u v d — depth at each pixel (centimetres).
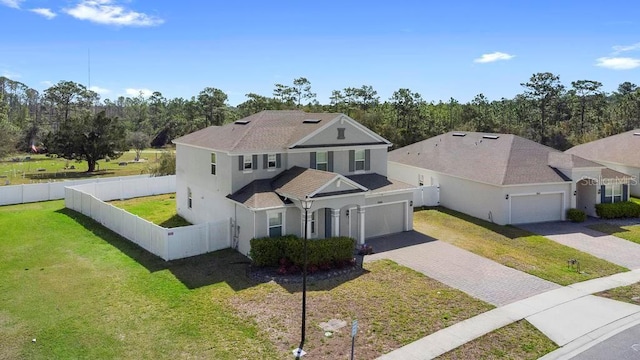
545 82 7612
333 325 1552
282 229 2239
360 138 2784
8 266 2106
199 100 10238
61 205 3534
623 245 2538
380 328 1532
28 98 15925
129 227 2522
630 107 6919
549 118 7881
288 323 1562
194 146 2802
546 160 3212
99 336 1473
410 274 2031
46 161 7600
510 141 3378
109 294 1795
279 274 2003
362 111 6625
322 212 2348
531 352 1395
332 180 2208
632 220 3091
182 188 3081
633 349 1411
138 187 3878
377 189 2591
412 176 3888
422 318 1608
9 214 3161
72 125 5872
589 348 1419
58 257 2234
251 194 2289
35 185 3700
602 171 3297
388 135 5934
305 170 2456
